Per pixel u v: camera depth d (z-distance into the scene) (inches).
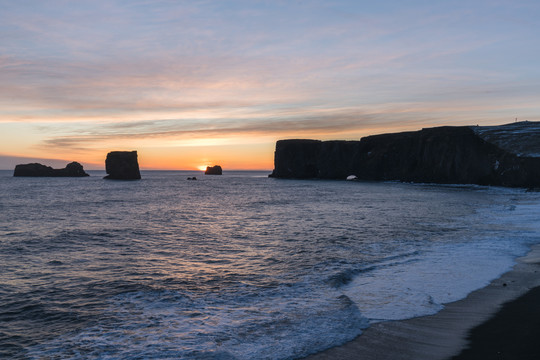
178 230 1026.7
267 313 397.1
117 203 2050.9
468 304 416.5
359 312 395.9
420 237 872.3
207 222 1202.0
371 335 338.6
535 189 2839.6
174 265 625.0
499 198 2169.0
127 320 382.6
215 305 425.4
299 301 435.8
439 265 600.4
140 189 3718.0
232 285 506.3
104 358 299.4
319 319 377.7
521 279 513.0
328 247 764.6
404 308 406.9
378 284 499.8
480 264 602.2
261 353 304.8
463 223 1104.2
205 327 360.2
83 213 1524.4
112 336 343.6
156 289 489.7
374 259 652.1
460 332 341.7
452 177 4239.7
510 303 416.2
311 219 1253.1
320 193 2859.3
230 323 370.0
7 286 506.9
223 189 3690.9
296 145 6456.7
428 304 418.6
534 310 392.5
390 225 1083.3
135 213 1517.0
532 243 770.8
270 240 853.8
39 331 359.6
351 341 327.0
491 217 1234.0
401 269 578.6
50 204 1978.3
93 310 414.3
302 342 325.1
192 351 308.5
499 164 3654.0
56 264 635.5
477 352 301.0
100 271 587.8
